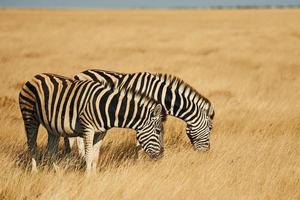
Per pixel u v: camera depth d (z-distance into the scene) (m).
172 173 11.54
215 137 15.16
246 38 51.38
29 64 31.38
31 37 52.78
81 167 12.02
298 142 14.85
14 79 25.28
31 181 10.58
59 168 11.44
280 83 25.77
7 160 12.10
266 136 15.43
